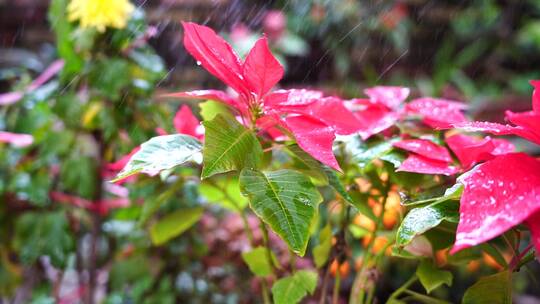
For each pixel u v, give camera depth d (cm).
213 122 36
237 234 85
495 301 40
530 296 123
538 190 30
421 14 186
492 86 195
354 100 48
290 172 37
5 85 131
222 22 161
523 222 32
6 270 76
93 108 69
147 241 80
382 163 48
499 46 199
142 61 71
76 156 71
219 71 38
